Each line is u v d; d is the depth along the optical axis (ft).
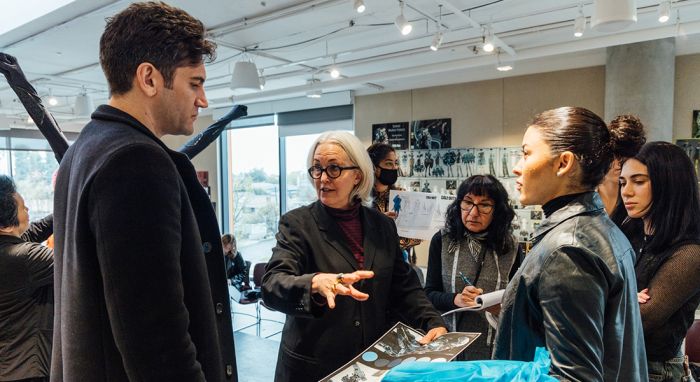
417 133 19.21
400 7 10.43
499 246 6.22
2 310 5.82
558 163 2.87
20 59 15.83
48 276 6.05
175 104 2.89
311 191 23.77
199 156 27.68
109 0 10.71
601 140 2.86
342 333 4.16
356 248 4.53
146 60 2.72
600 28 7.68
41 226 6.70
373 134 20.49
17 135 25.79
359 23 12.68
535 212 16.29
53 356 2.95
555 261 2.60
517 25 12.82
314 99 22.08
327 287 3.54
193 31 2.87
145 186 2.45
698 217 4.23
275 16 11.86
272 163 25.05
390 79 17.25
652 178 4.38
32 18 11.86
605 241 2.66
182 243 2.82
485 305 4.86
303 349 4.19
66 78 18.71
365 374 3.46
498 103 17.29
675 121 14.20
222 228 27.30
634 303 2.89
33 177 26.50
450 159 18.38
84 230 2.47
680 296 4.05
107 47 2.79
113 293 2.36
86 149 2.65
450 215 6.61
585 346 2.40
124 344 2.38
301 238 4.34
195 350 2.62
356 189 4.50
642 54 13.32
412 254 9.34
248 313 18.76
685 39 13.29
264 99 22.31
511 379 2.44
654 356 4.17
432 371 2.60
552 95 16.17
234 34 13.57
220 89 21.20
